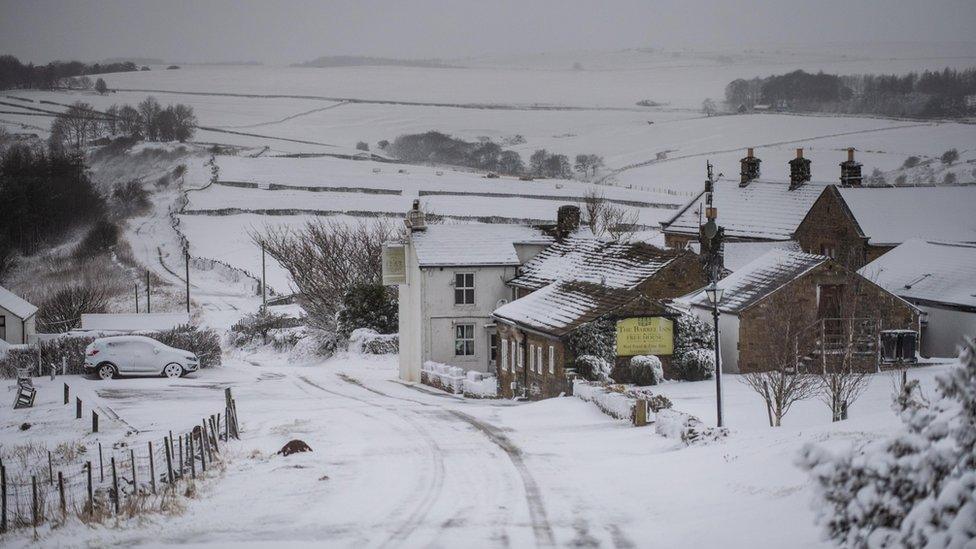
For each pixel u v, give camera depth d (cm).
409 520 2164
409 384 6056
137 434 3791
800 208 8094
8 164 17000
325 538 2016
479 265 6169
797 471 2228
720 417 3103
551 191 18738
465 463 2838
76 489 2903
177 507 2323
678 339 4872
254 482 2608
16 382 5622
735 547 1833
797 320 4603
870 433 2383
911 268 6569
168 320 7194
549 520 2153
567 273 5834
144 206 17400
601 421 3659
